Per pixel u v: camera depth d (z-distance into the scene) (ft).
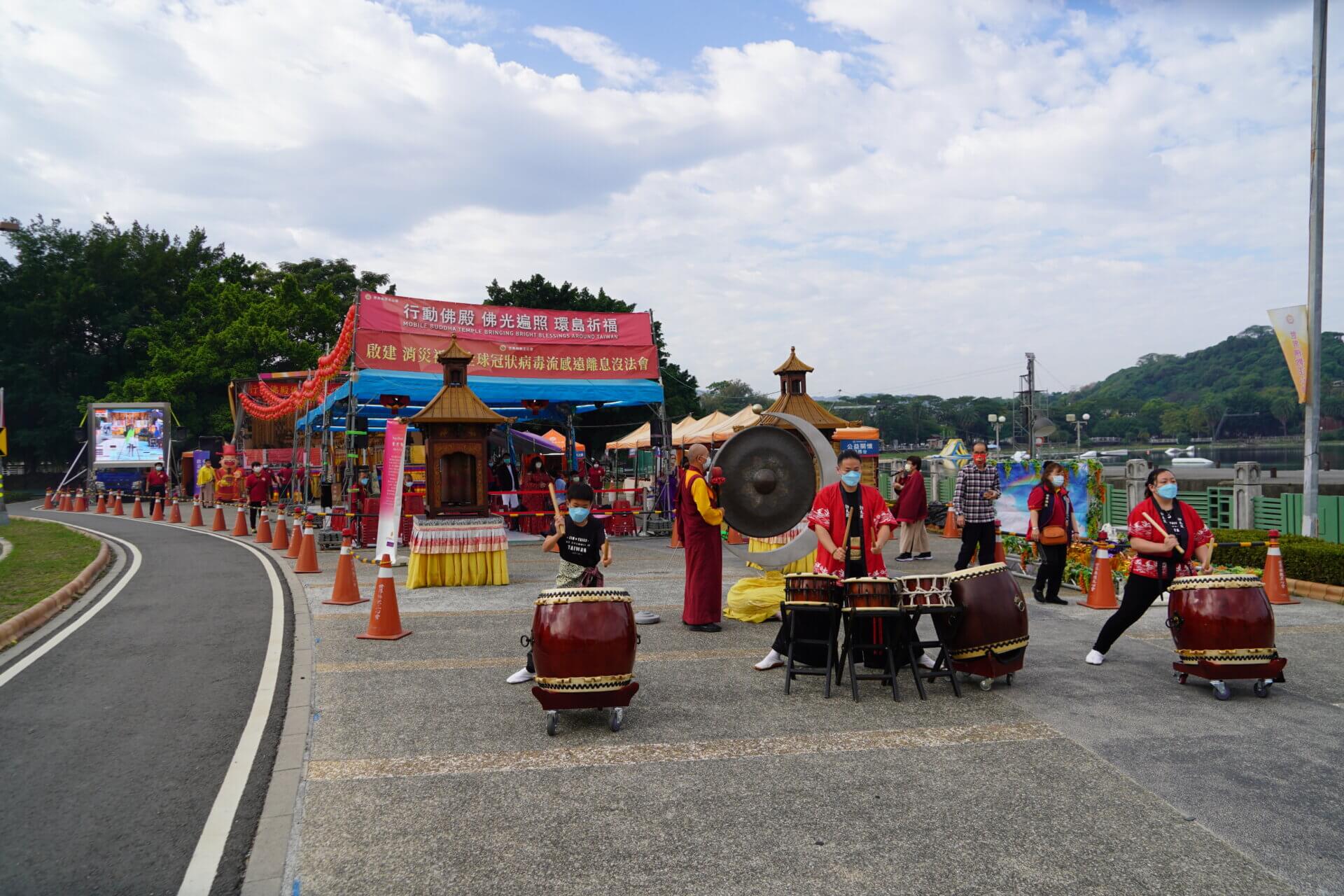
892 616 20.11
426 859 12.71
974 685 21.99
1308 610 32.14
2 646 28.04
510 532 65.72
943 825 13.70
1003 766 16.21
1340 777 15.60
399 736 18.19
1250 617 20.25
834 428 44.80
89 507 111.96
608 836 13.41
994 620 20.95
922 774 15.83
